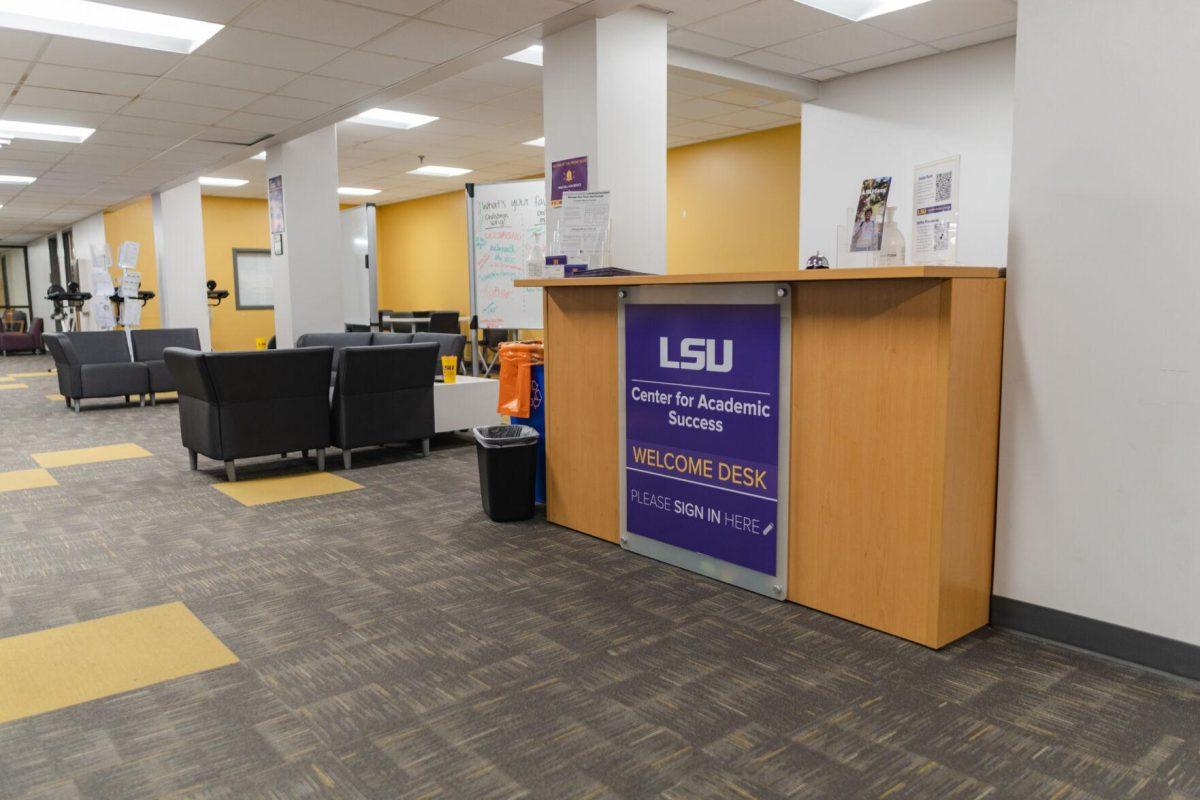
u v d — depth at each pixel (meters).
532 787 1.75
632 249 4.79
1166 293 2.15
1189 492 2.15
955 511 2.36
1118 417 2.26
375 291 10.21
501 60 5.81
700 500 2.99
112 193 11.07
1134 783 1.74
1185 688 2.15
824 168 6.80
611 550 3.33
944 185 2.50
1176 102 2.10
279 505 4.12
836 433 2.54
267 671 2.30
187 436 4.93
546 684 2.21
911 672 2.25
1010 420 2.46
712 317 2.85
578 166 4.66
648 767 1.82
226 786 1.76
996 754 1.86
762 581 2.81
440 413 5.55
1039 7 2.30
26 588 2.98
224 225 13.77
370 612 2.72
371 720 2.03
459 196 12.97
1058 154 2.30
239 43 4.78
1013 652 2.37
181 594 2.91
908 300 2.33
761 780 1.76
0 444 5.95
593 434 3.43
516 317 7.41
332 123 6.86
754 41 5.59
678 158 9.47
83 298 11.22
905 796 1.70
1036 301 2.37
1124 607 2.29
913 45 5.72
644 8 4.75
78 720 2.05
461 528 3.68
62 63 5.15
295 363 4.68
